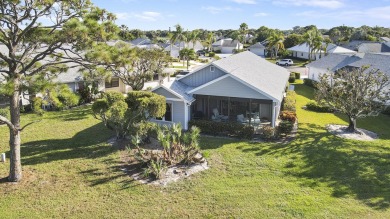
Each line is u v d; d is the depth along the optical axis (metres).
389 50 78.88
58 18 14.73
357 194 13.95
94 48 15.19
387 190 14.33
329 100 24.98
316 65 49.75
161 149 19.50
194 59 86.00
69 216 12.36
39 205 13.14
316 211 12.52
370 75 23.66
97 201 13.47
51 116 28.20
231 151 19.41
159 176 15.56
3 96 14.98
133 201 13.46
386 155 18.78
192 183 15.07
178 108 24.16
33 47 15.67
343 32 146.38
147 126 20.28
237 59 30.95
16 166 15.12
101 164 17.28
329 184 14.95
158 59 35.12
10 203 13.27
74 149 19.66
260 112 26.95
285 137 22.33
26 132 23.31
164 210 12.76
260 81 25.45
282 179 15.51
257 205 13.03
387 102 31.98
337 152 19.19
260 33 143.12
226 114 27.25
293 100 30.84
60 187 14.69
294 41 102.50
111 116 19.62
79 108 31.69
